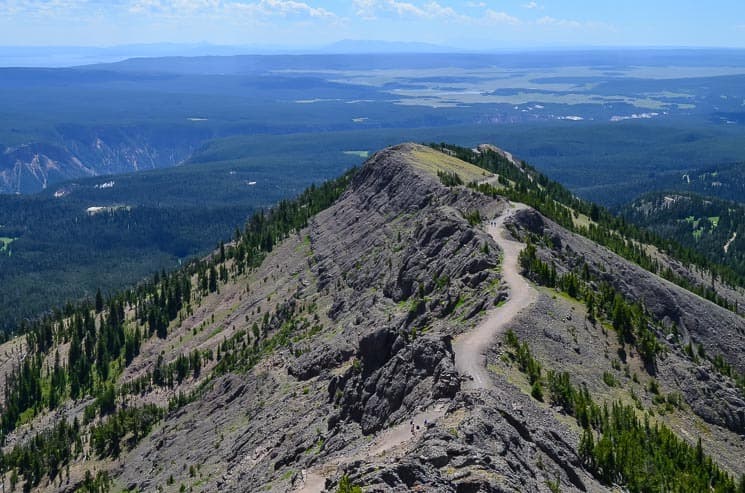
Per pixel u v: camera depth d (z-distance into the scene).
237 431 131.12
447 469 61.91
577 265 155.25
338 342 142.25
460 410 75.31
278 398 131.62
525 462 67.44
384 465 64.50
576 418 87.19
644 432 88.62
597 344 112.31
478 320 110.44
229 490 102.56
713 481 84.62
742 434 104.88
